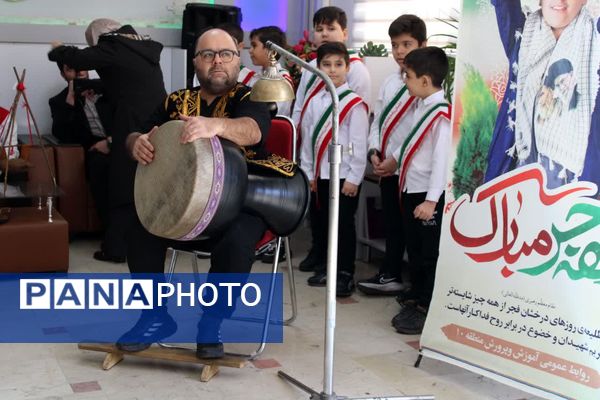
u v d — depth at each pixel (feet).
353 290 13.83
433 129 11.84
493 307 9.73
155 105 14.93
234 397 9.72
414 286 12.55
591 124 8.75
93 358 10.75
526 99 9.33
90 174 16.03
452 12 16.33
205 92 10.88
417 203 12.23
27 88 18.26
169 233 9.55
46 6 18.19
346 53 13.57
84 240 16.72
